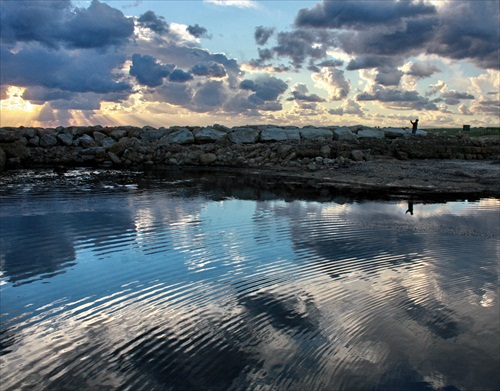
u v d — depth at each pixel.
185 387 4.61
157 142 34.34
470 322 6.04
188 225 12.30
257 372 4.86
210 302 6.87
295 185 20.95
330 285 7.54
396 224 12.34
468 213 14.05
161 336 5.77
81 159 32.44
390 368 4.92
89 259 9.16
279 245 10.15
